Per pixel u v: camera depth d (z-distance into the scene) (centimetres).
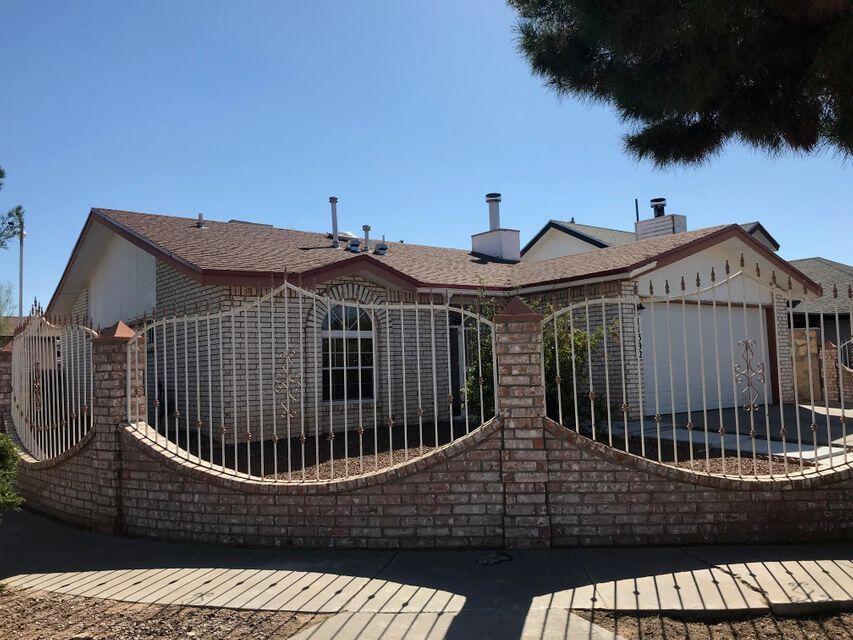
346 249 1495
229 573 545
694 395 1405
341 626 436
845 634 412
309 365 1153
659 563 527
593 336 931
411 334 1292
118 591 515
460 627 427
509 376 580
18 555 623
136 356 699
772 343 1565
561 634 414
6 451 603
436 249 1836
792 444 951
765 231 2031
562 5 642
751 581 482
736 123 605
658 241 1473
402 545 588
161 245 1175
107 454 685
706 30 528
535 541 569
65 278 1702
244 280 1059
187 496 642
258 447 1009
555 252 2322
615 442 993
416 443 1009
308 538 605
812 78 535
